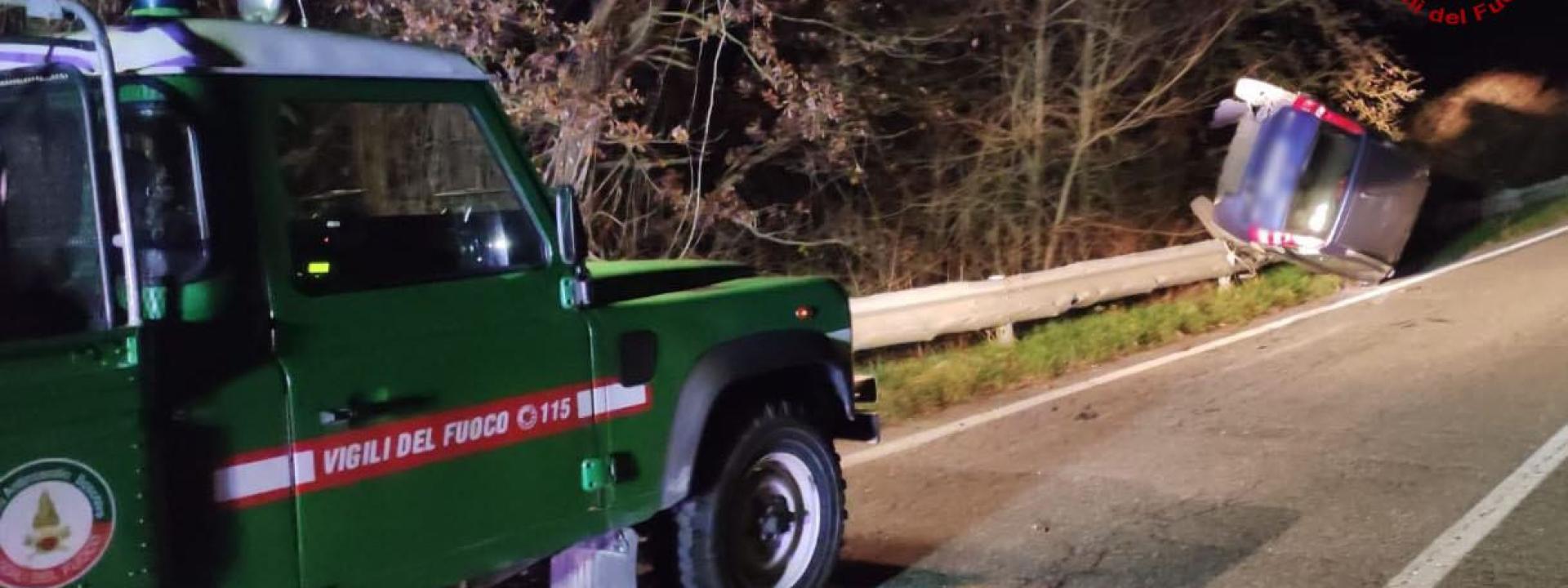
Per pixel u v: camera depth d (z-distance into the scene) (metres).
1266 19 15.68
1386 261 14.37
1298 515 6.48
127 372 3.15
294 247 3.78
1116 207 15.32
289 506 3.53
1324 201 13.95
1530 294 13.48
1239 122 14.52
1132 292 13.07
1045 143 14.22
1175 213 16.36
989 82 13.86
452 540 3.94
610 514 4.43
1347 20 15.84
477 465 4.00
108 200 3.28
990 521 6.59
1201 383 9.92
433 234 4.29
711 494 4.89
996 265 14.46
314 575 3.59
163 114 3.51
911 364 10.52
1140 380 10.19
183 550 3.31
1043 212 14.64
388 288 3.84
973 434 8.51
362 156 4.18
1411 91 17.42
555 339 4.23
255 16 4.10
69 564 3.05
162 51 3.46
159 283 3.38
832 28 11.52
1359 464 7.36
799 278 5.52
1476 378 9.56
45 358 3.00
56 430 3.02
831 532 5.48
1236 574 5.70
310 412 3.56
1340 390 9.39
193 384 3.36
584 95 9.34
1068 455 7.86
